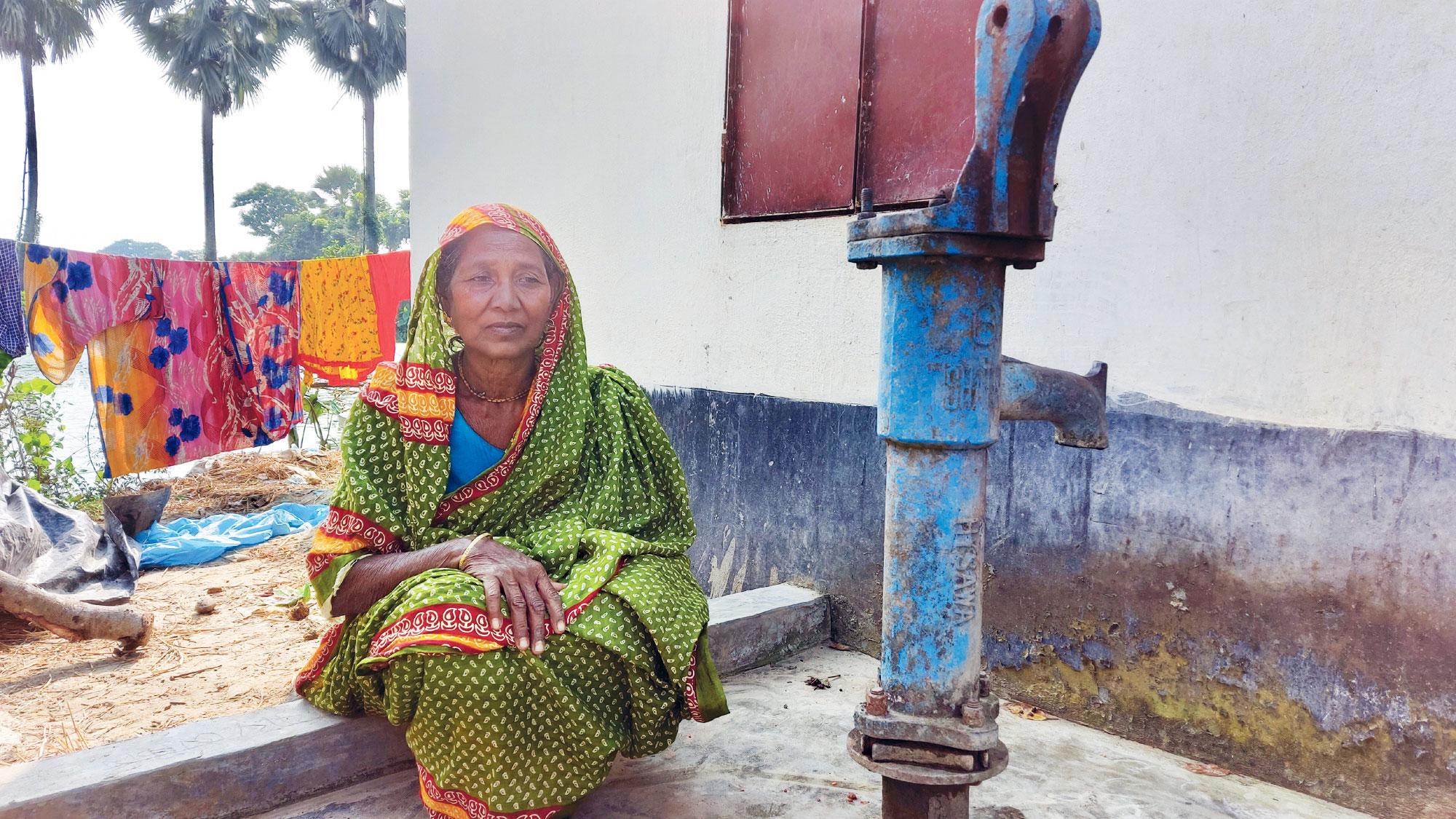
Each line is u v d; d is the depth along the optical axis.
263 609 4.24
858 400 3.37
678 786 2.36
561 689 1.89
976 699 1.55
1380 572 2.15
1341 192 2.17
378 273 6.75
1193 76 2.41
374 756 2.40
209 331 6.31
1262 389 2.33
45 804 1.95
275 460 8.48
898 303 1.51
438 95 5.68
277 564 5.13
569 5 4.59
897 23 3.16
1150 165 2.51
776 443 3.68
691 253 4.02
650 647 2.01
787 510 3.66
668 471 2.42
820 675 3.14
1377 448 2.14
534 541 2.10
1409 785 2.13
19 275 5.32
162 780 2.09
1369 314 2.14
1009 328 2.87
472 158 5.42
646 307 4.27
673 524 2.41
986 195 1.41
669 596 2.04
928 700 1.55
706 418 4.00
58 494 7.49
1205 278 2.42
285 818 2.20
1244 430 2.36
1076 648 2.74
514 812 1.93
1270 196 2.29
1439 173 2.02
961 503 1.52
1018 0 1.35
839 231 3.38
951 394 1.48
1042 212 1.48
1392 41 2.07
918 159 3.13
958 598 1.53
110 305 5.74
